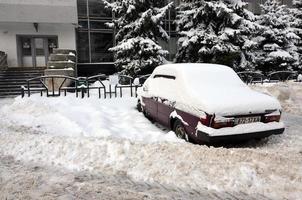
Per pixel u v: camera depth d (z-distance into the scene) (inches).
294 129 285.9
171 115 257.1
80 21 800.3
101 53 830.5
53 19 700.0
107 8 742.5
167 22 893.2
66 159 210.7
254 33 808.3
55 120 326.6
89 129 290.0
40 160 213.0
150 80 323.9
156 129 292.7
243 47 697.6
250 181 170.9
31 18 688.4
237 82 263.1
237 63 719.1
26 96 456.1
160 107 283.7
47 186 169.2
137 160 199.3
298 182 167.6
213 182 171.5
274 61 828.6
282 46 869.8
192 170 182.5
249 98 226.4
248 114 216.8
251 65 730.2
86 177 183.6
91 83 657.6
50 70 528.4
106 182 176.2
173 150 205.0
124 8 689.6
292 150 222.1
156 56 684.7
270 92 459.5
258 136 219.5
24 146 234.2
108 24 721.0
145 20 659.4
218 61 659.4
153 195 157.6
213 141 208.5
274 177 173.2
